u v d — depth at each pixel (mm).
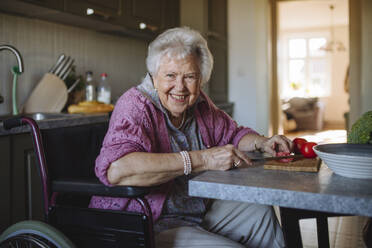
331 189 805
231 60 4676
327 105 10617
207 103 1443
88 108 2469
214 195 876
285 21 9570
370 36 4047
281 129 5367
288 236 1298
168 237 1103
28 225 1085
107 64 3189
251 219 1289
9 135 1723
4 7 2121
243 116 4680
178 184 1244
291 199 801
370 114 1064
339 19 9445
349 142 1089
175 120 1314
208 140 1400
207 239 1077
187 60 1155
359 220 2559
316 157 1145
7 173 1719
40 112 2422
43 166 1122
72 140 1234
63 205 1180
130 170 1031
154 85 1244
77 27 2822
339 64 10406
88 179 1104
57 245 1043
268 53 4582
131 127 1121
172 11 3449
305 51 10555
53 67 2568
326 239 1609
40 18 2459
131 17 2814
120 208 1150
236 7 4609
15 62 2363
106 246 1064
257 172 993
